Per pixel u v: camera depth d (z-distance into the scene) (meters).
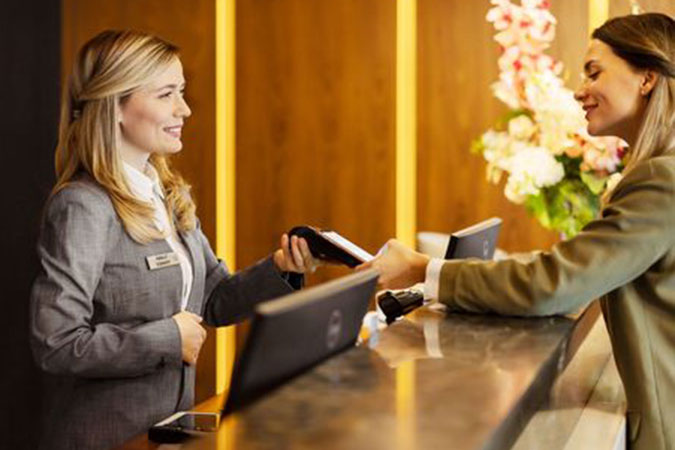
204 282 2.71
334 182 6.08
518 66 3.42
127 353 2.31
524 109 3.46
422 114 5.95
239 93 6.16
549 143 3.24
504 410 1.19
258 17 6.10
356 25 5.99
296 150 6.12
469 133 5.88
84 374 2.30
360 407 1.19
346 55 6.02
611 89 2.05
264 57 6.11
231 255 6.25
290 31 6.07
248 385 1.15
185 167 6.14
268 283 2.79
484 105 5.85
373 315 3.35
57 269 2.30
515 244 5.84
